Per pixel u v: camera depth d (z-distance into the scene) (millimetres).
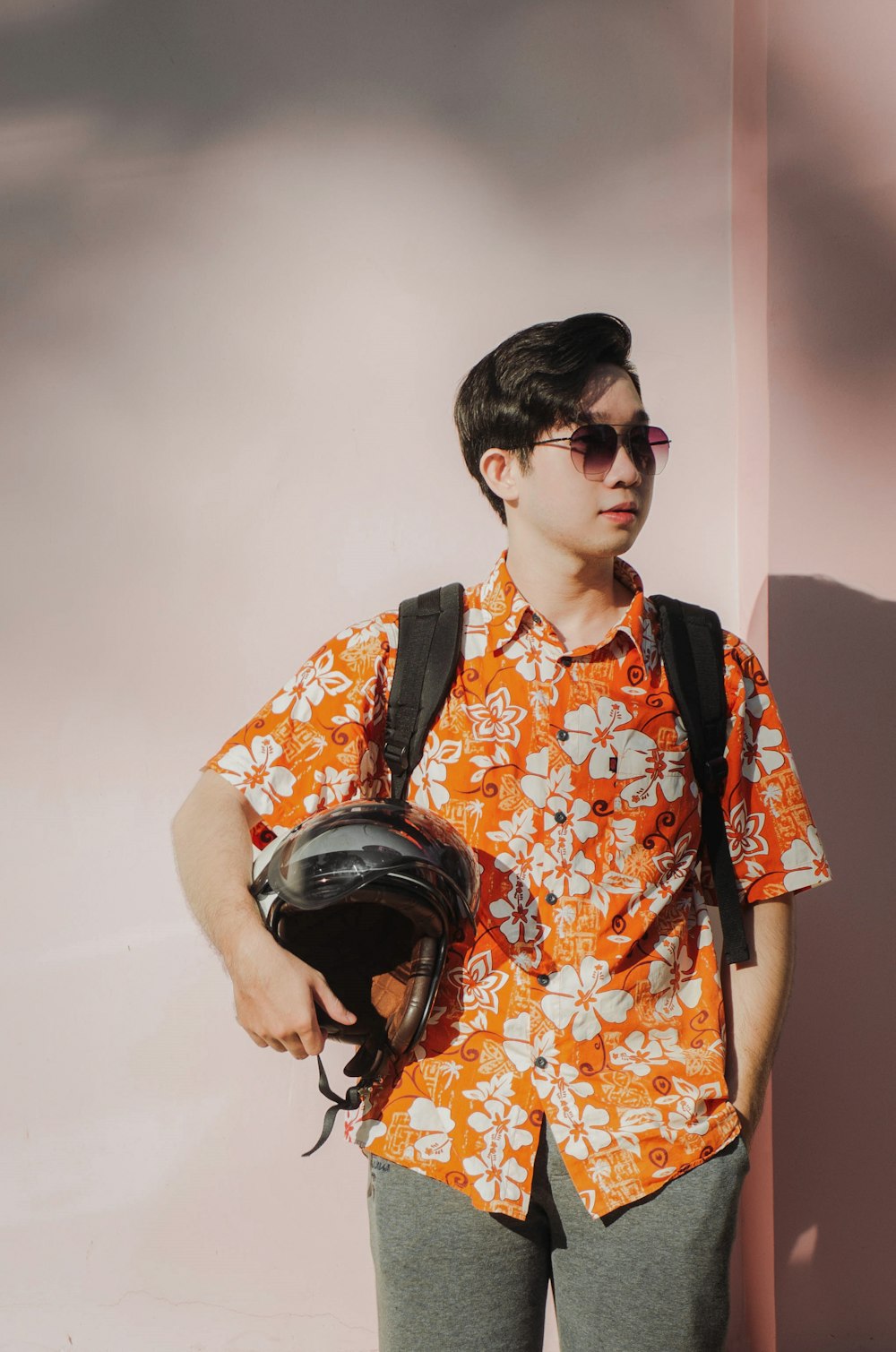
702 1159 1402
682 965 1499
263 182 2221
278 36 2223
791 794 1598
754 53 2234
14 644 2176
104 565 2193
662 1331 1386
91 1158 2184
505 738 1479
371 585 2240
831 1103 2229
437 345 2252
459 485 2256
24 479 2178
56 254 2186
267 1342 2213
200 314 2211
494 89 2271
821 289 2211
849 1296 2227
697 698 1521
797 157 2201
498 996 1426
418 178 2252
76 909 2182
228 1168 2209
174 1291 2199
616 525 1480
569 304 2283
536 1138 1388
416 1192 1411
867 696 2223
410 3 2254
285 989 1344
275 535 2225
